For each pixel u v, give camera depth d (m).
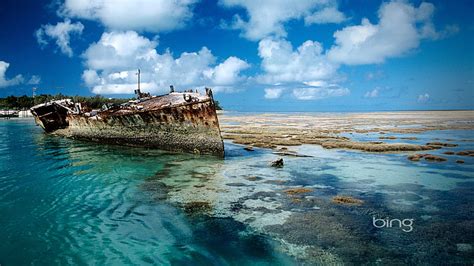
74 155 24.64
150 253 8.95
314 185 15.61
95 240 9.72
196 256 8.77
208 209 12.19
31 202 13.13
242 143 32.16
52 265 8.34
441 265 8.09
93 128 30.91
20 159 23.12
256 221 10.95
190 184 15.79
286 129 50.94
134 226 10.71
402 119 89.94
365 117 109.12
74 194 14.22
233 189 14.86
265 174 17.97
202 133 23.22
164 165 20.44
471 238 9.55
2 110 127.50
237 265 8.30
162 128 25.00
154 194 14.15
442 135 41.03
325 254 8.68
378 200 13.18
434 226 10.43
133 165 20.48
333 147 28.81
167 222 11.01
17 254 8.89
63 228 10.59
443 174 18.02
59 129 40.28
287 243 9.32
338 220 10.96
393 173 18.28
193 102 22.62
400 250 8.83
